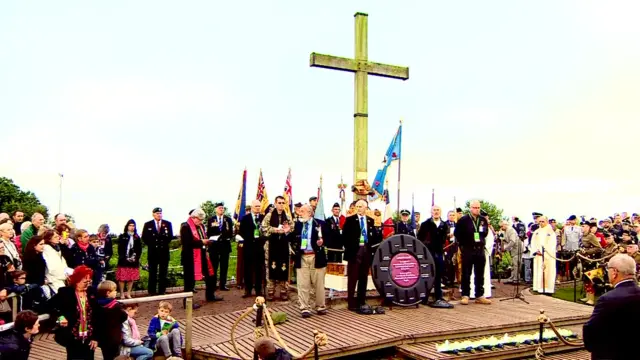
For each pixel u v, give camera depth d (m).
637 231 17.95
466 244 13.55
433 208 13.41
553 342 10.75
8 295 9.40
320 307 11.80
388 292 12.52
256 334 8.75
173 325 9.43
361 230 12.19
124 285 14.47
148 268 14.09
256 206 13.49
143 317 11.93
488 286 14.45
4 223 10.53
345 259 12.24
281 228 12.80
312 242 11.70
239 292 14.58
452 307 12.91
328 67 14.25
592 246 15.83
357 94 14.54
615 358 5.68
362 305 12.10
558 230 20.23
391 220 14.73
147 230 13.93
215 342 9.89
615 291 5.77
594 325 5.78
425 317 11.85
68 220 13.03
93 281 11.66
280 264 13.14
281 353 6.59
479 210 13.68
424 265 12.87
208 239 13.16
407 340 10.20
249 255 13.47
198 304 12.97
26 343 7.21
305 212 11.77
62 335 7.93
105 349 8.16
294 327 10.83
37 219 11.52
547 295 16.02
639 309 5.60
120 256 13.53
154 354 9.29
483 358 9.85
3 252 9.82
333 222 12.80
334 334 10.27
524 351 10.33
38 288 10.09
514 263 17.59
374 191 14.17
